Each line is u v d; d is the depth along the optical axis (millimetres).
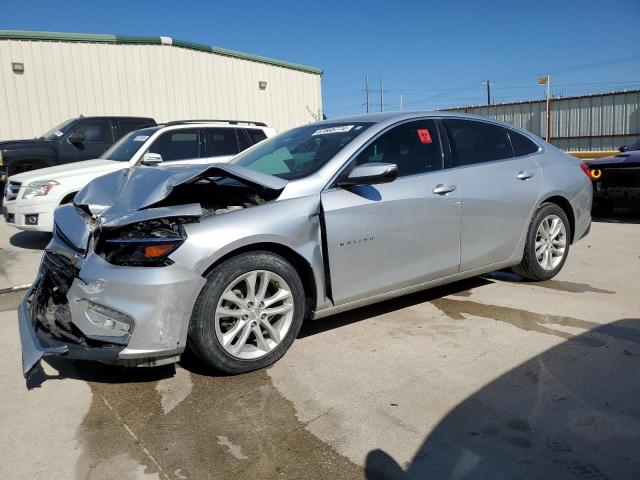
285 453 2557
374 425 2764
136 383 3301
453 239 4188
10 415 2965
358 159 3807
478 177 4352
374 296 3844
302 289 3512
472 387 3115
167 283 2965
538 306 4438
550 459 2439
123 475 2426
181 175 3354
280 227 3340
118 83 15383
